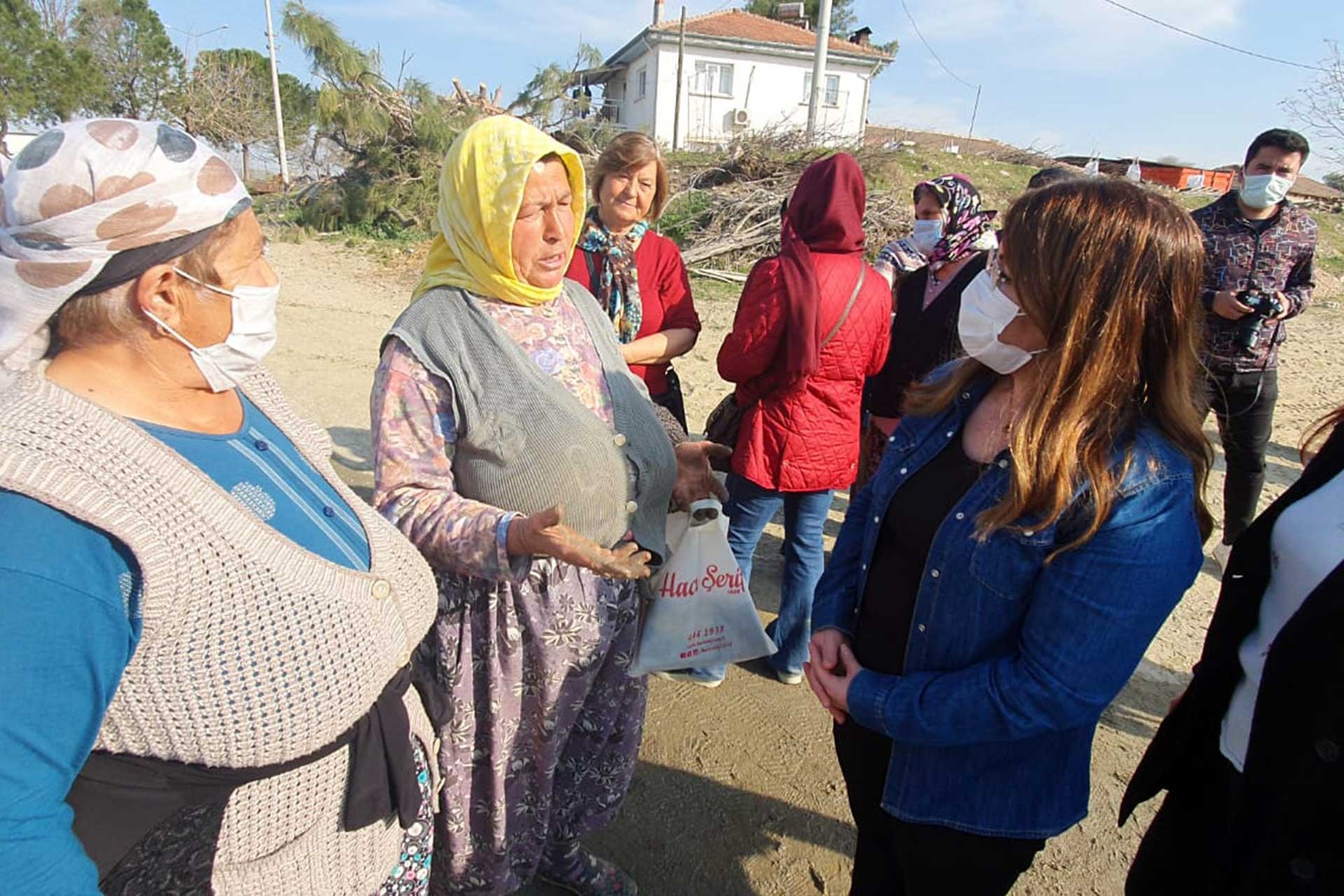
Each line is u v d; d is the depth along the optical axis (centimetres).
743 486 291
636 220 294
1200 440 127
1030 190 133
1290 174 378
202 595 97
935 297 318
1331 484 129
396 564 132
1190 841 152
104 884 100
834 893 230
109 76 2342
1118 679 125
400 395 164
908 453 155
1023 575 131
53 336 101
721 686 319
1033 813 145
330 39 1412
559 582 170
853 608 171
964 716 133
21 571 81
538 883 225
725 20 3008
